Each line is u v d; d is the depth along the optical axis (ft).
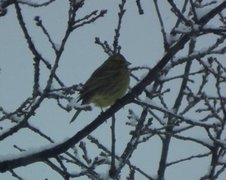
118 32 28.30
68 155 27.89
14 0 23.15
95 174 28.55
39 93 24.67
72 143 25.23
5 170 24.57
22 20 23.45
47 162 25.26
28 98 25.29
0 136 24.23
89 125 25.80
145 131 31.19
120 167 28.76
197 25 25.32
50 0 25.46
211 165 30.58
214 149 30.37
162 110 26.81
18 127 24.30
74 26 23.21
